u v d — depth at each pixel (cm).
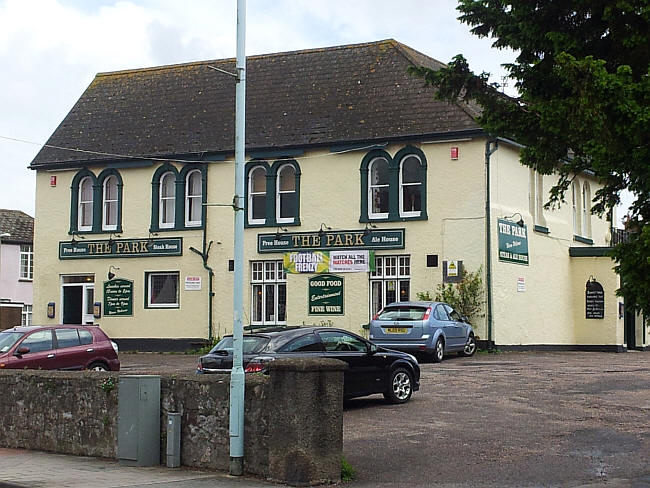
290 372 1070
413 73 1117
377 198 2995
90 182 3459
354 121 3041
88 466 1233
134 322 3316
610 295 3300
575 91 866
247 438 1134
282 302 3111
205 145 3241
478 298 2797
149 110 3488
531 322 3041
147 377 1227
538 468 1112
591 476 1063
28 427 1420
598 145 864
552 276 3225
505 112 1052
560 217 3362
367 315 2955
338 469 1072
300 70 3325
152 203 3312
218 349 1581
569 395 1708
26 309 5456
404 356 1695
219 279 3186
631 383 1880
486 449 1230
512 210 2964
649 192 873
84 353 2077
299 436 1056
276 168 3127
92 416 1330
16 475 1159
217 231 3198
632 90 841
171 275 3297
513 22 1017
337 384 1083
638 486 1005
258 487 1056
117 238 3359
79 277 3450
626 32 925
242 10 1184
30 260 5512
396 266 2952
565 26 980
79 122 3566
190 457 1202
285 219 3120
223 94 3419
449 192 2867
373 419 1492
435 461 1169
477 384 1900
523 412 1523
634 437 1288
